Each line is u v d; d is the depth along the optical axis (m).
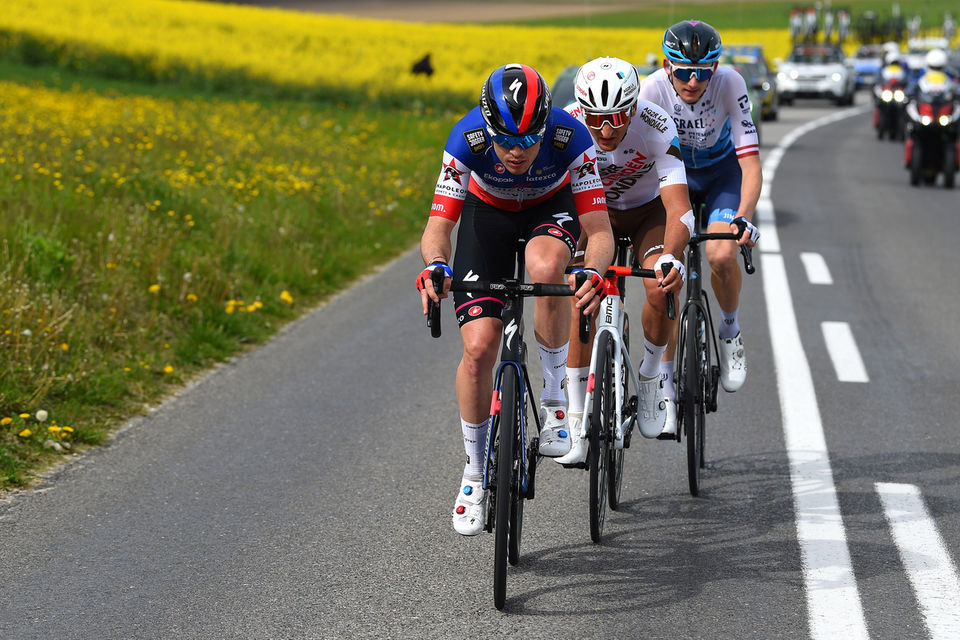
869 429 14.78
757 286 24.50
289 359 18.53
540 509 12.03
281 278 23.44
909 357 18.59
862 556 10.63
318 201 31.92
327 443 14.19
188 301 20.28
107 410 15.38
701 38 12.55
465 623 9.27
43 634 9.09
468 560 10.62
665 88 13.43
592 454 10.83
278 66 82.56
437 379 17.31
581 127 10.58
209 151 39.44
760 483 12.80
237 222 26.23
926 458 13.59
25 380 15.27
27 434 13.61
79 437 14.11
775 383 17.05
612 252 10.57
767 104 80.81
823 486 12.66
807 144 63.16
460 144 10.30
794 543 10.98
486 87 9.60
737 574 10.26
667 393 13.09
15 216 22.69
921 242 30.73
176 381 17.03
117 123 43.38
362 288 24.53
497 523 9.46
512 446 9.55
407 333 20.36
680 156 12.16
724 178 13.99
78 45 78.75
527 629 9.15
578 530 11.42
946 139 43.06
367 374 17.59
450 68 95.19
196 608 9.55
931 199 40.31
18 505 11.95
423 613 9.46
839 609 9.48
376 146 49.41
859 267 26.91
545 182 10.59
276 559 10.60
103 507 11.93
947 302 23.08
